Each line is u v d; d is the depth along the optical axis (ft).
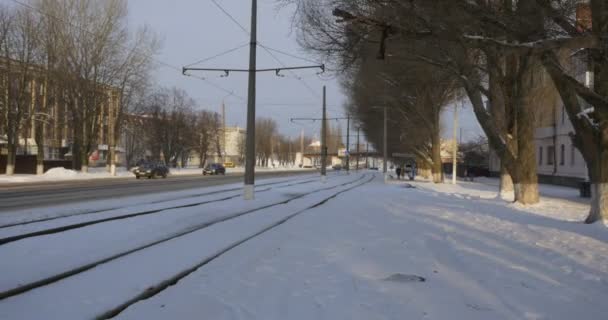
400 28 34.40
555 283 23.48
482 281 23.86
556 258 28.55
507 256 29.55
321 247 32.81
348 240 35.65
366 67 92.27
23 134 173.99
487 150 256.52
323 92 140.77
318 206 62.69
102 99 156.97
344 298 20.98
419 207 60.49
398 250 31.73
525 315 18.83
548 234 36.60
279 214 52.34
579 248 31.12
